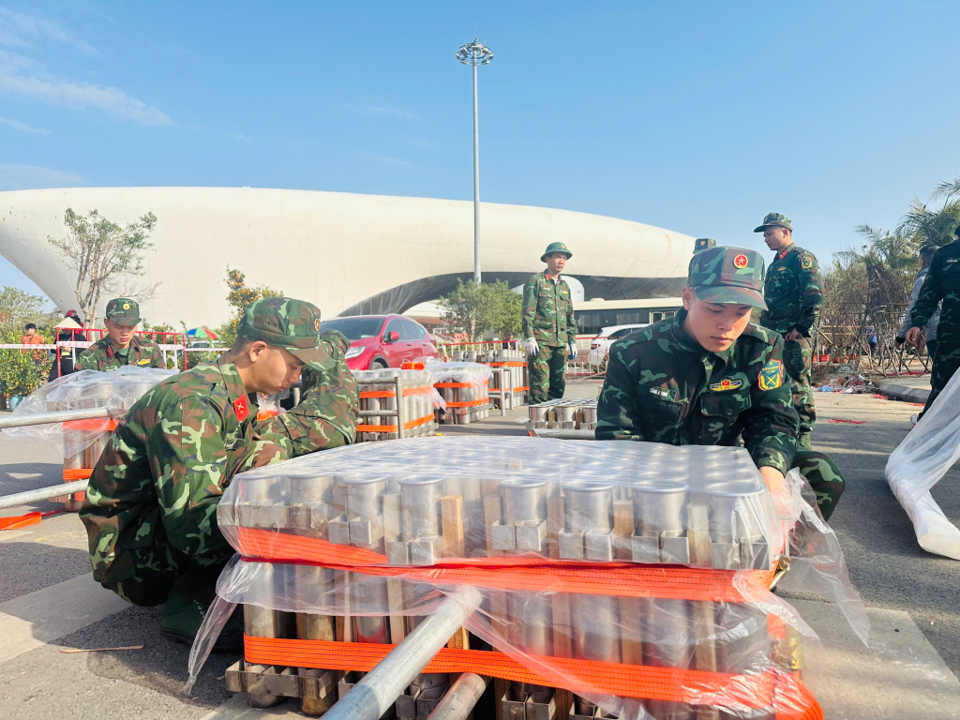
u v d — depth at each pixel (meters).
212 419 2.10
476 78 35.19
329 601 1.62
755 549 1.29
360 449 2.10
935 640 2.12
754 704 1.33
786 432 2.43
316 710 1.68
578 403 4.47
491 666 1.50
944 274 4.73
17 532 3.92
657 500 1.35
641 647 1.38
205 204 62.91
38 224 60.28
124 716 1.78
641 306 32.97
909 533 3.38
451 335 43.03
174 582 2.32
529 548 1.42
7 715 1.81
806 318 4.99
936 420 4.05
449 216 68.75
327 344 3.85
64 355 11.98
